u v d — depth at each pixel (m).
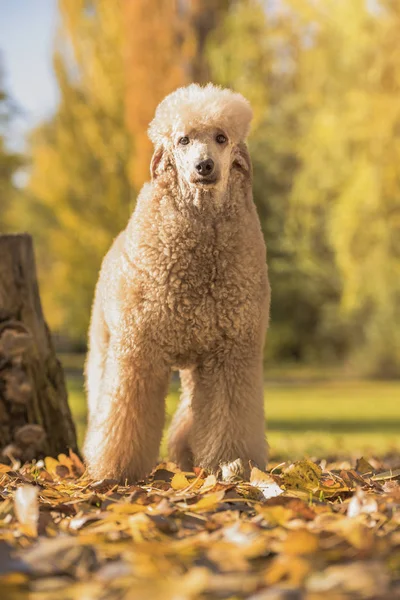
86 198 27.78
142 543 2.90
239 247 4.52
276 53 23.36
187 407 5.37
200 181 4.36
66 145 27.70
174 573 2.68
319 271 26.06
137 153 21.47
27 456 5.77
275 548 2.88
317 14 20.69
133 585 2.54
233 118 4.56
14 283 5.88
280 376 30.20
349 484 4.37
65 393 6.24
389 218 19.34
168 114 4.59
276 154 25.23
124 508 3.51
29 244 5.99
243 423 4.66
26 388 5.81
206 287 4.48
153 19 21.20
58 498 4.03
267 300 4.72
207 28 21.47
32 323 5.95
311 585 2.53
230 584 2.54
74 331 30.69
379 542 2.91
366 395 22.38
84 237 27.97
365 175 18.77
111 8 26.42
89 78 27.30
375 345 28.88
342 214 19.67
